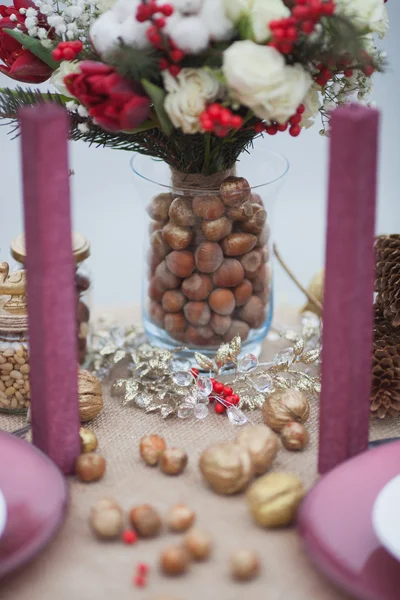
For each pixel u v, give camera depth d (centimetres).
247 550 68
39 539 66
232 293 93
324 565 65
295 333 103
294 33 74
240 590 67
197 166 90
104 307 116
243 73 76
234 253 91
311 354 95
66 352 75
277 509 71
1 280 88
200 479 78
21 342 88
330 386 75
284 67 78
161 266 93
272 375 94
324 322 74
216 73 79
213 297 93
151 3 76
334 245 71
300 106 83
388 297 91
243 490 76
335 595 67
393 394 87
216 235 90
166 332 96
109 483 78
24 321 87
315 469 80
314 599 66
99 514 71
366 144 68
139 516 71
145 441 81
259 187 91
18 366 88
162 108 80
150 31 77
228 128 79
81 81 78
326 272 72
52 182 71
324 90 88
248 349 97
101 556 70
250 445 77
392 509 67
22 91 89
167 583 67
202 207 89
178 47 78
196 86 78
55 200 71
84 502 75
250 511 73
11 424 89
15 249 93
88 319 97
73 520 73
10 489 71
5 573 64
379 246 93
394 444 74
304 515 68
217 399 90
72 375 76
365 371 75
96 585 67
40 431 77
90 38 81
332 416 75
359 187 69
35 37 88
